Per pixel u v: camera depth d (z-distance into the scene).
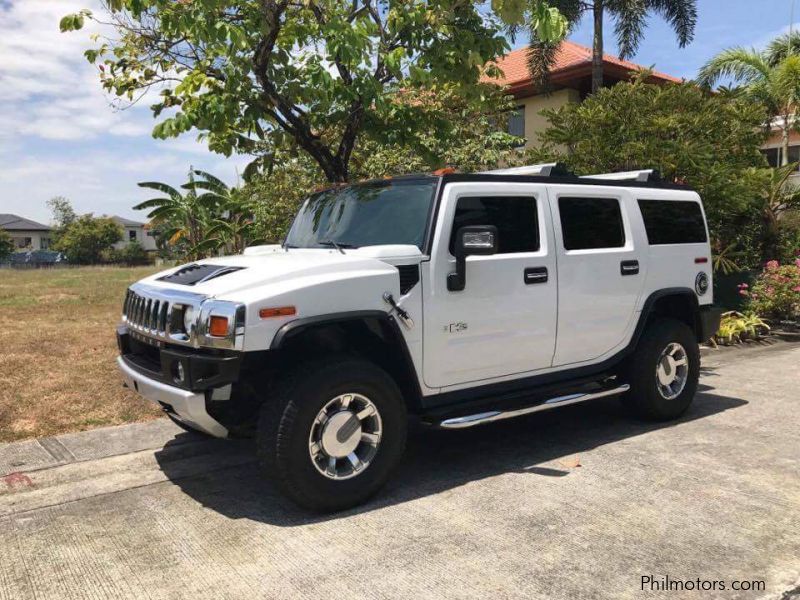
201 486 4.55
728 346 10.07
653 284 5.79
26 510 4.17
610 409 6.43
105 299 15.41
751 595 3.10
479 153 10.59
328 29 5.82
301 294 3.86
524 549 3.56
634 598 3.08
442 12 6.40
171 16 5.68
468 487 4.46
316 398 3.88
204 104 6.26
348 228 4.93
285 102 6.72
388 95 7.75
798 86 14.99
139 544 3.71
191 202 16.98
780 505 4.09
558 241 5.07
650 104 9.38
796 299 11.18
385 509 4.11
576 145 9.85
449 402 4.65
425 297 4.36
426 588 3.18
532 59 15.29
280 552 3.58
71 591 3.22
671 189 6.14
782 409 6.38
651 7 15.20
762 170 10.48
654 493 4.30
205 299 3.84
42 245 77.75
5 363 7.69
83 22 6.30
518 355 4.89
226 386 3.83
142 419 5.83
